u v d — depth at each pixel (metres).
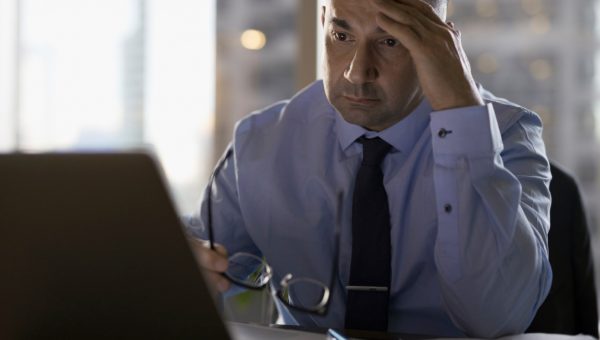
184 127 3.71
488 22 3.10
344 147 1.64
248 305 1.67
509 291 1.37
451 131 1.36
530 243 1.37
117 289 0.87
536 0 3.06
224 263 1.35
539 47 3.08
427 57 1.37
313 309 1.39
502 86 3.11
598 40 3.04
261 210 1.72
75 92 3.94
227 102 3.61
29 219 0.85
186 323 0.89
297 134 1.74
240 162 1.75
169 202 0.82
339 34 1.45
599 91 3.05
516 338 1.27
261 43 3.50
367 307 1.44
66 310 0.90
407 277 1.56
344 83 1.46
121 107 3.84
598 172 3.07
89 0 3.90
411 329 1.57
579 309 1.73
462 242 1.36
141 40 3.78
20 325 0.91
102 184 0.83
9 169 0.83
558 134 3.09
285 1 3.42
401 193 1.56
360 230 1.50
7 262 0.87
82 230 0.85
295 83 3.32
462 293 1.37
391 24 1.38
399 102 1.46
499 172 1.36
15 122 4.03
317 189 1.67
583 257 1.74
